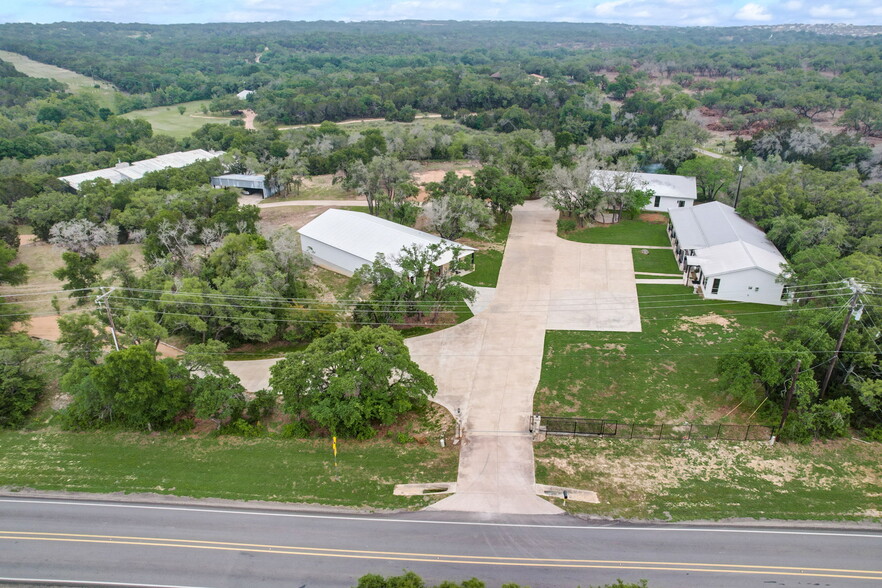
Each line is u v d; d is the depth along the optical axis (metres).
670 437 35.41
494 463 33.50
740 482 31.78
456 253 51.50
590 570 26.34
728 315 49.53
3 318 46.91
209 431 36.75
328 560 27.14
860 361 35.81
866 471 32.44
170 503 30.91
